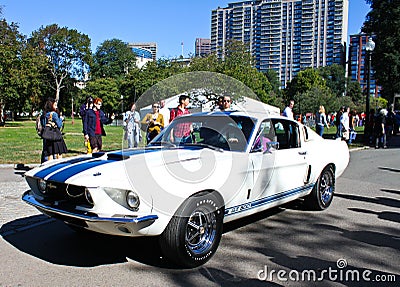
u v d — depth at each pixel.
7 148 15.42
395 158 14.02
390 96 33.78
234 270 4.02
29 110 67.69
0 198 7.03
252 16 58.72
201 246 4.11
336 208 6.62
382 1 31.69
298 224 5.66
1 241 4.87
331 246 4.75
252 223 5.70
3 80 36.25
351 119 19.14
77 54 73.44
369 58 20.12
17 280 3.74
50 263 4.18
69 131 29.36
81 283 3.68
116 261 4.24
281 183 5.25
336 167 6.63
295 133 5.83
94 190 3.55
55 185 3.92
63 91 76.25
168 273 3.93
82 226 3.79
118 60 78.25
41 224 5.57
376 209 6.57
